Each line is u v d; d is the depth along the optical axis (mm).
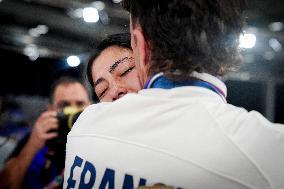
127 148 740
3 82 8227
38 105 5637
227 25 798
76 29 6812
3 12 6172
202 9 773
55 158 1996
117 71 1234
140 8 824
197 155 693
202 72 780
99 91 1275
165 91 776
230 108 750
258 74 8031
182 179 688
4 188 2195
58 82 2635
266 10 6004
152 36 806
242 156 680
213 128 709
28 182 2162
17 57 8312
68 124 1771
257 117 740
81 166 783
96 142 777
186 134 714
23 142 2291
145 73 847
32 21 6574
